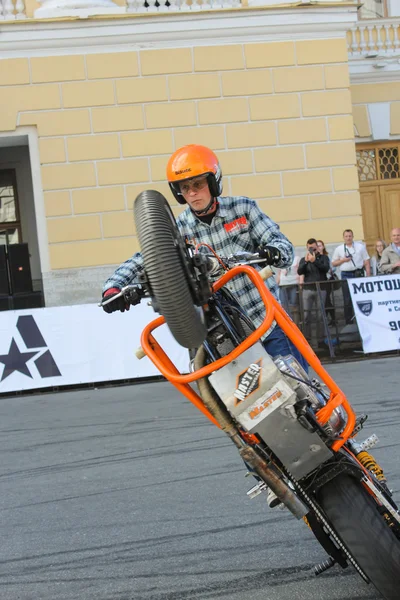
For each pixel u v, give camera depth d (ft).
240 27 53.62
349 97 55.06
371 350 44.47
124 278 13.12
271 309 11.14
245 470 20.98
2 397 40.27
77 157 52.80
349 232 51.06
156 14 52.60
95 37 52.49
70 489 20.88
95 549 15.83
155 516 17.66
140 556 15.19
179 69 53.52
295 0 53.93
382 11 67.72
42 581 14.37
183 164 13.17
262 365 10.92
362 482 11.28
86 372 40.75
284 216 54.39
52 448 26.43
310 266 46.91
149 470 22.08
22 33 51.98
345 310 44.70
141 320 41.37
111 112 52.95
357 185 54.90
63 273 52.54
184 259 10.55
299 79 54.54
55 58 52.60
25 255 52.90
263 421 10.93
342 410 11.98
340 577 13.29
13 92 52.34
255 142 54.19
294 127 54.54
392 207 68.85
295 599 12.57
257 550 14.94
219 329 11.57
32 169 52.70
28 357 40.50
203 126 53.78
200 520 17.06
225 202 13.99
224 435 25.66
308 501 11.40
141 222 10.55
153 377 41.27
